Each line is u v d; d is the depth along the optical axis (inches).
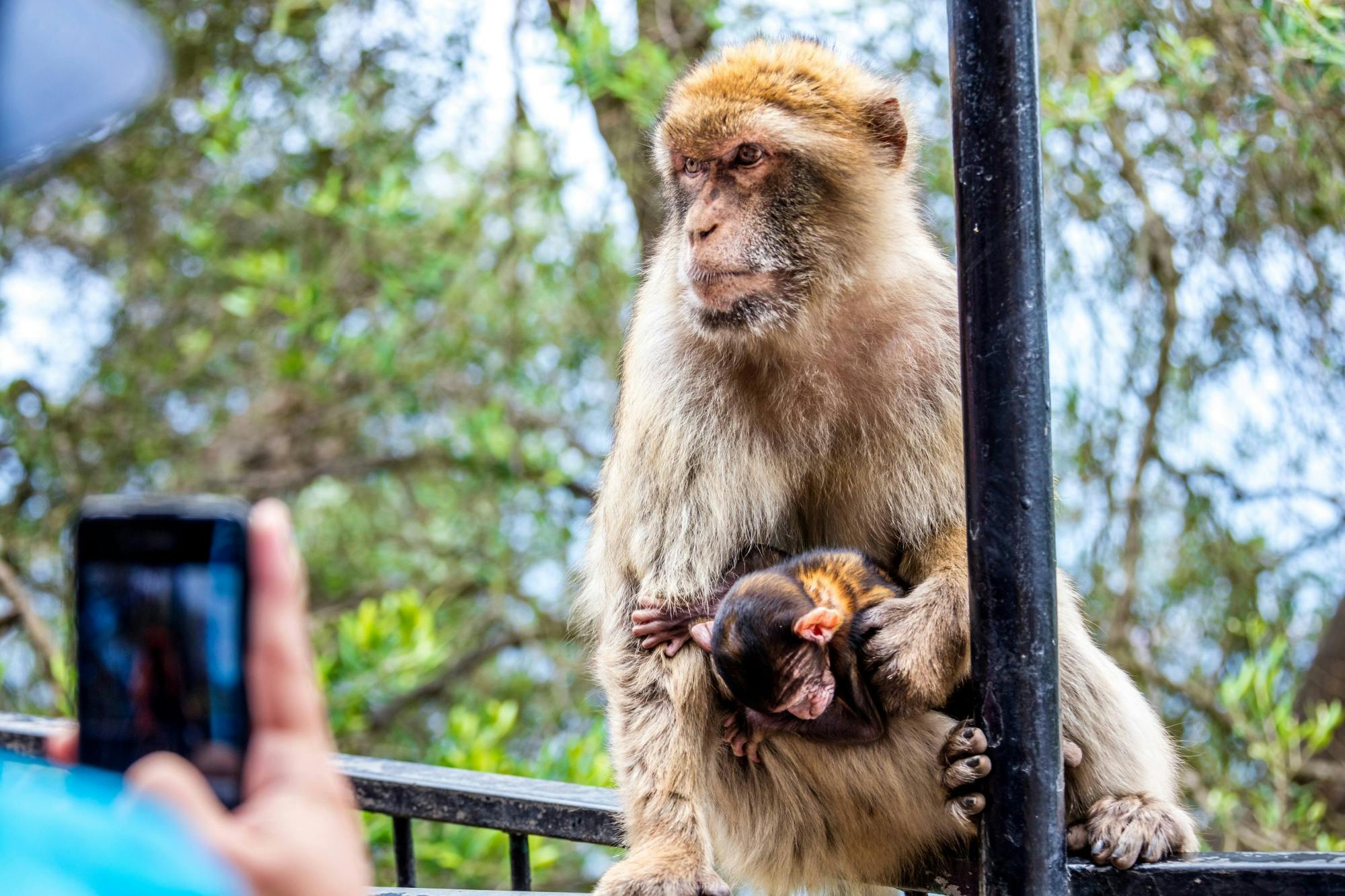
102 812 35.8
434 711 353.7
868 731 124.0
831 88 139.9
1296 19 179.2
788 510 138.9
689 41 311.0
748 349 133.5
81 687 40.8
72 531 41.6
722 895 115.8
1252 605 274.4
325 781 42.2
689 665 127.5
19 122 29.9
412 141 327.9
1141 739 128.6
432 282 316.8
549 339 336.5
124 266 355.3
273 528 42.3
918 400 132.4
